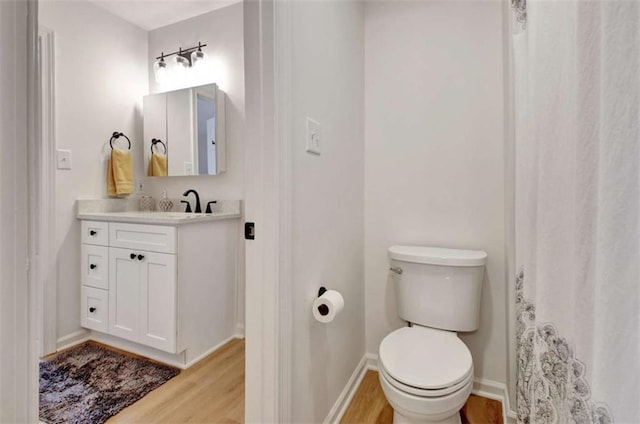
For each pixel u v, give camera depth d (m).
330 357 1.42
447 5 1.71
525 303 0.90
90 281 2.16
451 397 1.07
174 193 2.61
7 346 0.43
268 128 1.01
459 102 1.69
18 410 0.44
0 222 0.42
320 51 1.31
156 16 2.51
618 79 0.37
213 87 2.37
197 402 1.59
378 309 1.88
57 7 2.11
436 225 1.74
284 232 1.03
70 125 2.19
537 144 0.78
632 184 0.36
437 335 1.41
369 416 1.50
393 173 1.83
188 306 1.94
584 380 0.46
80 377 1.79
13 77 0.43
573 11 0.55
